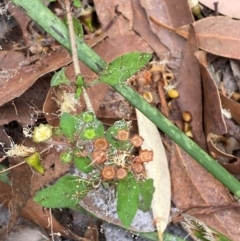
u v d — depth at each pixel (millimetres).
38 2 197
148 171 219
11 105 225
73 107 205
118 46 232
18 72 223
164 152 225
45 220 224
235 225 222
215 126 222
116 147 181
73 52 197
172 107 233
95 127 183
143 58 193
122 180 180
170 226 230
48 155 220
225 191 223
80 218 232
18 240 225
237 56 232
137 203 180
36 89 228
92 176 187
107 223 229
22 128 232
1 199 227
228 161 229
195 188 225
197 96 228
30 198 219
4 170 208
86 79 220
